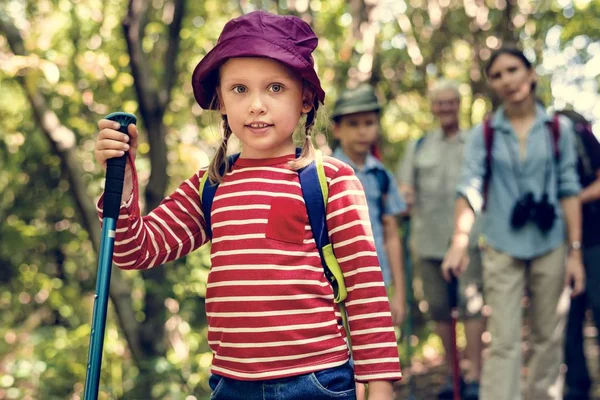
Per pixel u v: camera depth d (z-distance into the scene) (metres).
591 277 5.09
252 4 8.12
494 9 9.20
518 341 4.41
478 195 4.47
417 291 9.82
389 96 9.52
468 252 5.79
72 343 5.93
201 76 2.35
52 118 5.14
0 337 7.40
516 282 4.43
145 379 5.27
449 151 5.93
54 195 8.19
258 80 2.26
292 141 2.40
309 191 2.29
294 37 2.28
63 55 6.72
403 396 6.65
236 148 2.92
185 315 6.64
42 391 5.46
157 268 5.68
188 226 2.41
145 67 5.44
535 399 4.48
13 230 8.03
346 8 8.38
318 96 2.37
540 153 4.41
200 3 7.82
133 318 5.47
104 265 2.22
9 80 6.30
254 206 2.27
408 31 8.52
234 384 2.24
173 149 7.03
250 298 2.21
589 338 8.66
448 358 6.02
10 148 7.95
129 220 2.29
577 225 4.44
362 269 2.28
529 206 4.37
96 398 2.21
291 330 2.20
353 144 4.57
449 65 10.42
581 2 9.22
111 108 7.07
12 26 5.16
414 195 6.11
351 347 2.29
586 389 5.70
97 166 7.25
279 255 2.23
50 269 8.66
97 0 7.00
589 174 5.00
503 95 4.46
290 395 2.19
